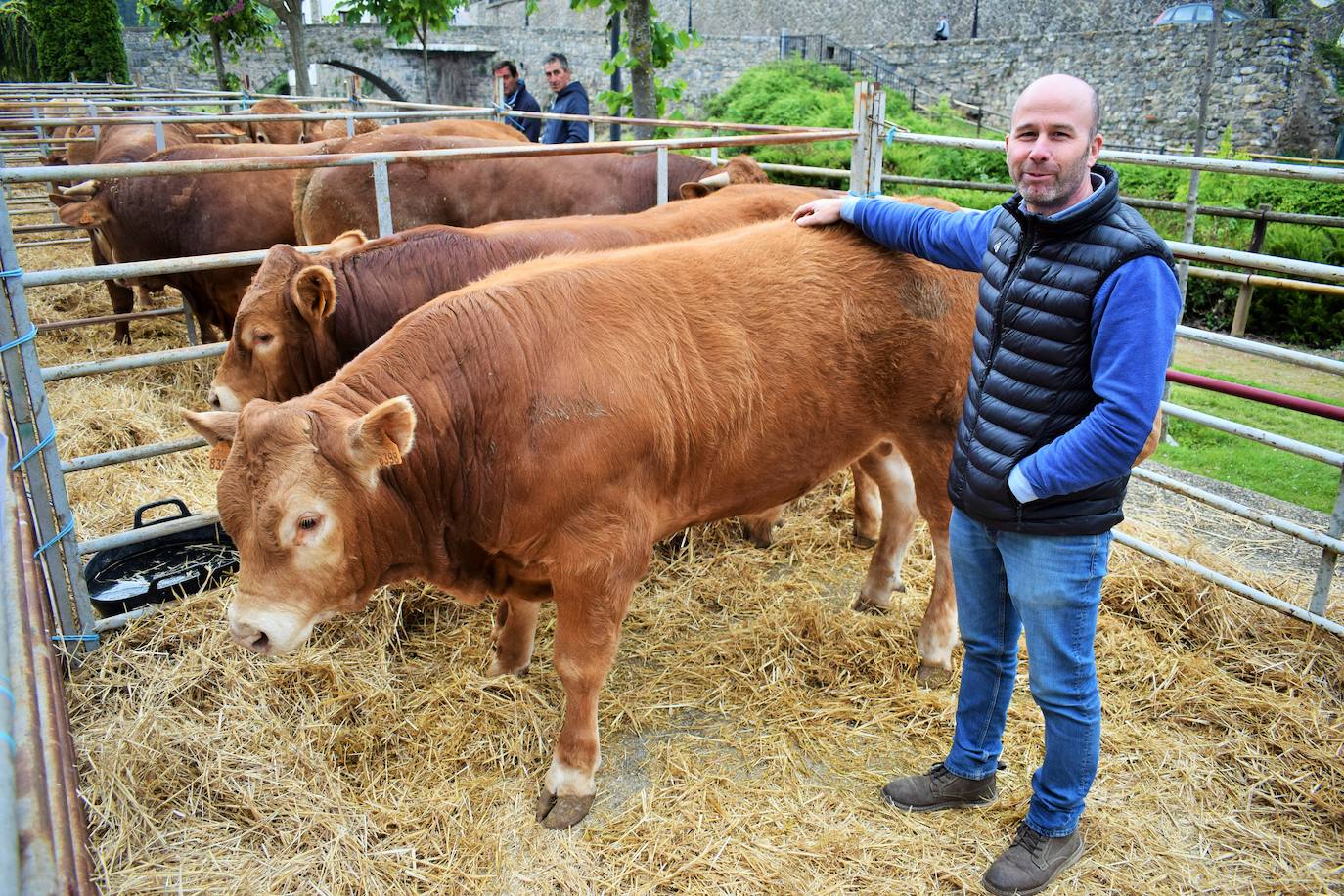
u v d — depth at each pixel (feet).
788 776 10.01
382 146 19.61
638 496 9.06
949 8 123.95
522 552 9.04
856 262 10.12
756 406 9.66
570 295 9.04
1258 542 14.96
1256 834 9.21
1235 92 66.69
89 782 9.23
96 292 28.60
